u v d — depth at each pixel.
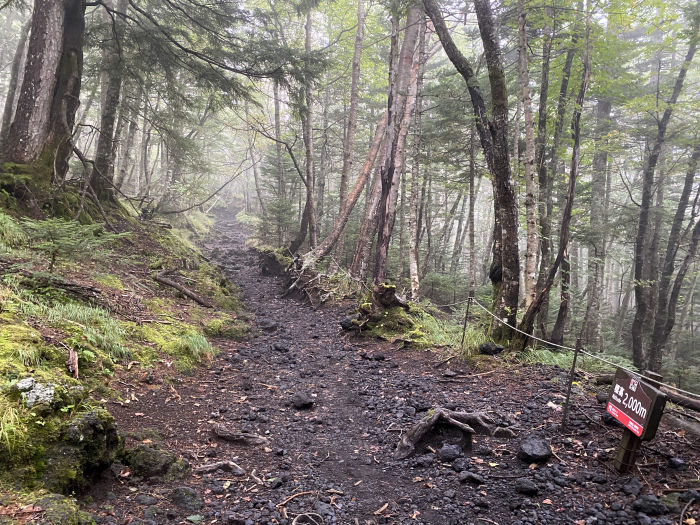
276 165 25.53
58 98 9.62
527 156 7.41
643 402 3.35
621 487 3.37
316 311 11.61
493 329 7.30
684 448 3.85
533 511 3.15
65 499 2.38
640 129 15.39
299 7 15.24
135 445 3.59
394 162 12.33
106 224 11.45
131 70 12.14
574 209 14.15
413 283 12.44
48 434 2.68
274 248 19.77
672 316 13.58
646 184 14.11
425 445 4.33
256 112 26.77
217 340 7.73
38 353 3.81
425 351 7.62
